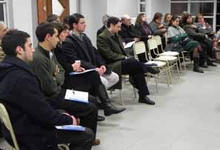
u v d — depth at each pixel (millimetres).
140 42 5672
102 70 4117
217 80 6309
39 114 2047
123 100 4902
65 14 6641
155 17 7168
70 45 3812
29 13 5438
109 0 7652
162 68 5914
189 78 6488
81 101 3010
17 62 2059
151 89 5617
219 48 8398
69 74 3646
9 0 5039
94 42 7691
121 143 3361
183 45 7125
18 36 2080
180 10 12195
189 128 3801
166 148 3254
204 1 11914
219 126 3867
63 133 2385
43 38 2848
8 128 2004
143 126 3850
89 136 2463
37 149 2068
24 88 2004
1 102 2008
